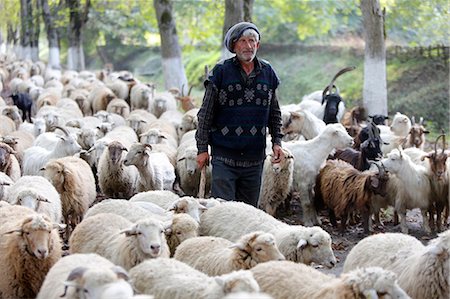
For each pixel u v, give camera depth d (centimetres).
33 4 5047
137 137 1752
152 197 1034
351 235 1200
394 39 3406
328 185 1215
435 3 3127
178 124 1884
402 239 772
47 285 663
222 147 884
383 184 1151
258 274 680
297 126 1510
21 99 2402
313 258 820
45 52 7050
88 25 5312
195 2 4497
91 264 674
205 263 761
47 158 1391
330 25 3922
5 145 1297
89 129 1525
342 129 1264
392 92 2889
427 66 2977
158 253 750
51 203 1023
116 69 5309
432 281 696
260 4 4225
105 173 1296
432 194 1196
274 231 856
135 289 680
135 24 5191
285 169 1200
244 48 845
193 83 4169
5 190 1093
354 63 3475
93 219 841
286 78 3609
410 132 1561
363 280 600
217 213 902
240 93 861
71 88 2606
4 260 800
